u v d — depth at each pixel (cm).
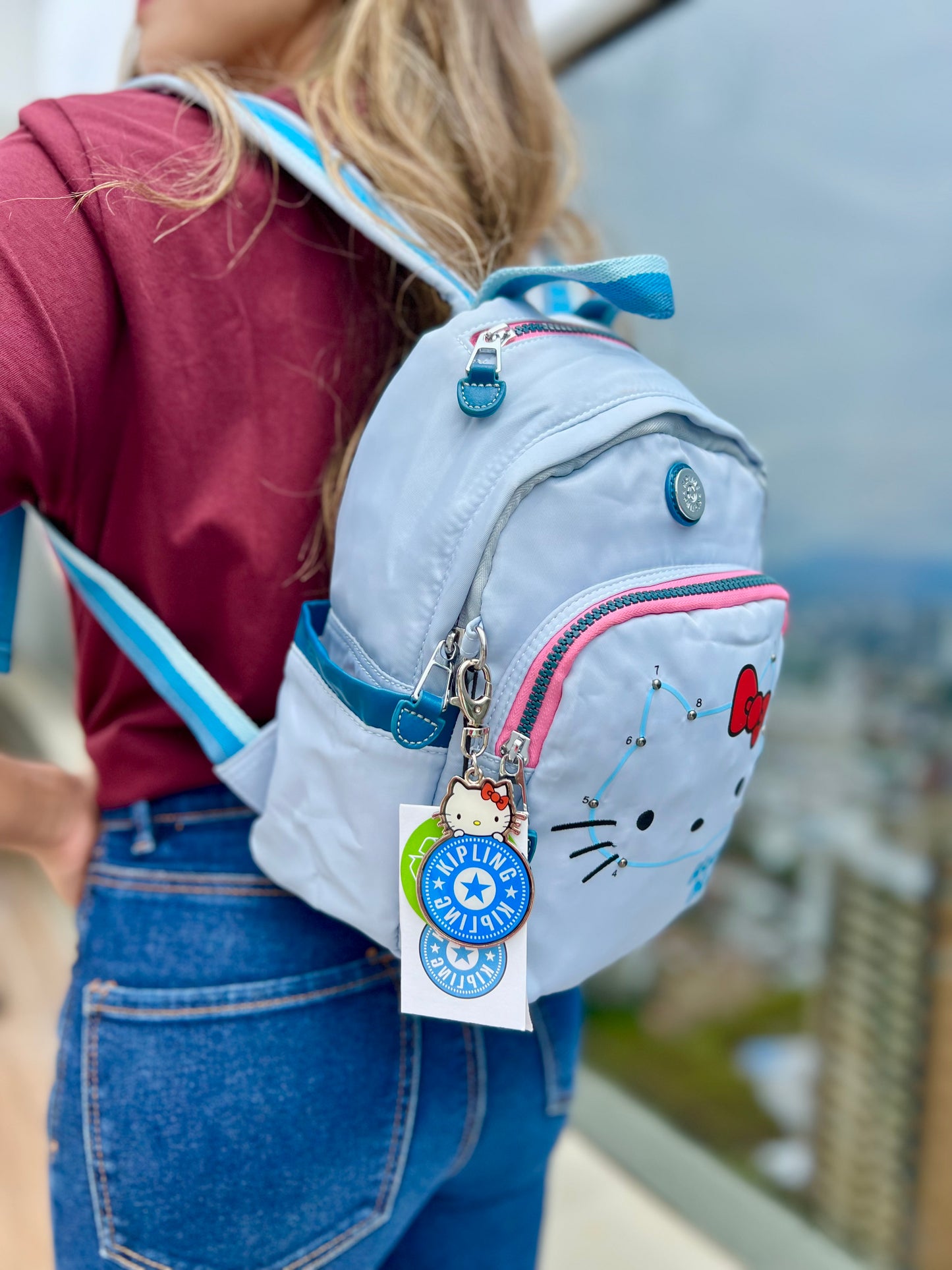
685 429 45
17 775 56
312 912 49
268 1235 46
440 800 42
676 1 128
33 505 49
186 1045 46
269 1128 45
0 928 196
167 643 47
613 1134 140
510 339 43
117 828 52
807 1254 117
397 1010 49
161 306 43
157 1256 46
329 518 48
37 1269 111
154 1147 45
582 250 73
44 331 39
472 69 58
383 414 44
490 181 57
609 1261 118
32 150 42
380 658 42
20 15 219
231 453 46
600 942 45
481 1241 63
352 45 53
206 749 48
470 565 40
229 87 52
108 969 48
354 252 51
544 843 41
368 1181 48
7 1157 130
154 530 46
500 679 40
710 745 44
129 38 68
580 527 40
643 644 40
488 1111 54
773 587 49
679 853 46
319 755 43
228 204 46
